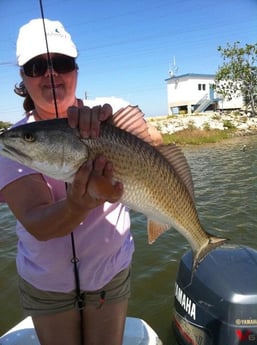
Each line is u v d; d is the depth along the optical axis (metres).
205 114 13.67
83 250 0.79
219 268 1.14
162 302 1.73
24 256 0.82
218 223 2.83
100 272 0.82
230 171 5.06
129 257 0.90
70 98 0.79
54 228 0.64
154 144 0.75
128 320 1.23
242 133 11.24
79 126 0.63
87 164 0.61
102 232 0.79
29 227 0.67
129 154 0.69
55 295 0.81
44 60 0.74
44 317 0.83
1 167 0.70
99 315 0.85
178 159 0.79
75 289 0.81
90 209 0.63
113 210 0.81
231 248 1.26
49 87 0.76
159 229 0.84
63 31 0.79
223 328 1.05
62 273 0.79
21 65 0.77
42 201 0.69
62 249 0.77
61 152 0.64
